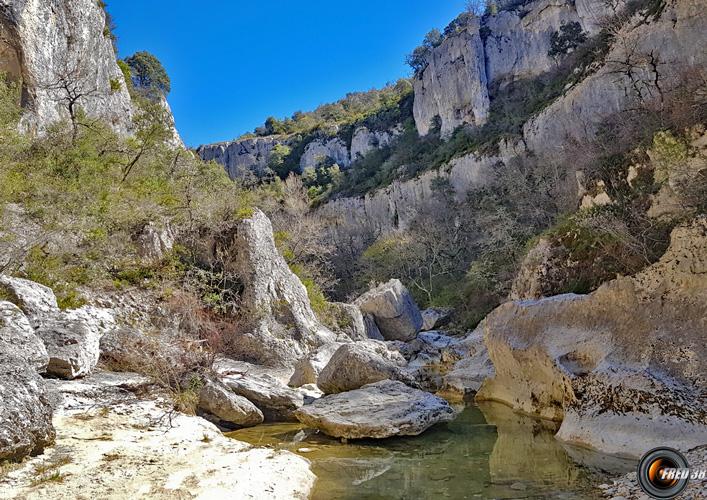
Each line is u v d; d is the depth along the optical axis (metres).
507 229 31.03
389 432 8.34
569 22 52.00
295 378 13.56
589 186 19.73
